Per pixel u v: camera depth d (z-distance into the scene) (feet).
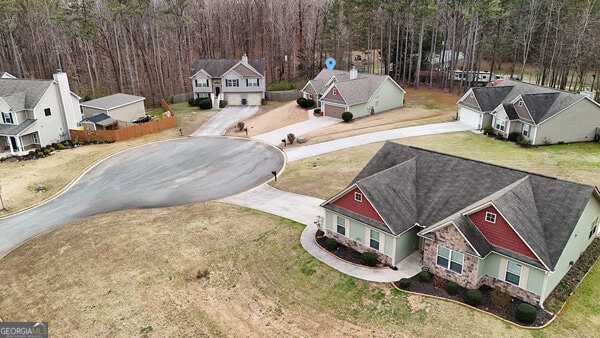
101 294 68.95
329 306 63.87
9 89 151.74
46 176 123.44
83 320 63.10
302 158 133.49
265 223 90.63
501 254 62.95
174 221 93.71
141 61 263.90
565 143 135.54
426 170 81.15
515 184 68.80
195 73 221.05
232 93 216.54
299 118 182.70
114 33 221.46
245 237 84.94
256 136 161.27
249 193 108.99
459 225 63.87
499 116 144.25
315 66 266.16
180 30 239.09
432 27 225.15
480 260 63.21
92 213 100.63
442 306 62.28
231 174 123.75
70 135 157.58
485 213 64.44
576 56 195.83
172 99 224.94
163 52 266.57
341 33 258.98
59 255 81.25
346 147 139.74
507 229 62.44
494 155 124.26
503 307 61.21
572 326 57.26
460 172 77.20
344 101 171.83
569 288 65.00
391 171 79.10
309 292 67.41
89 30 202.49
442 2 212.84
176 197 108.47
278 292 67.87
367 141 144.05
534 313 57.77
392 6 212.64
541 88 147.64
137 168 130.72
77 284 71.87
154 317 63.16
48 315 64.64
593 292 64.03
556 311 60.29
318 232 84.84
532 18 223.30
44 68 250.16
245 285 70.03
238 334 58.90
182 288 69.87
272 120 182.19
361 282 68.85
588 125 135.64
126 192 112.78
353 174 115.03
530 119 133.18
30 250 83.97
